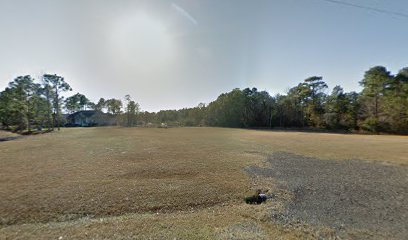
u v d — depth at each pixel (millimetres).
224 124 50812
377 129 33531
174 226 4070
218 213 4754
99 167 8688
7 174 7664
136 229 3939
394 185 6848
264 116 48375
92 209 4879
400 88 33250
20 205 5023
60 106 39219
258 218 4504
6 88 34219
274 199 5691
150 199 5469
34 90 33844
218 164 9336
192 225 4121
